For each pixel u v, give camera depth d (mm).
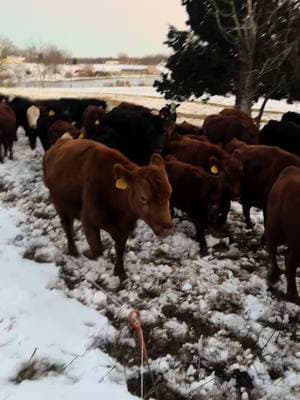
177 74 13570
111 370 2211
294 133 5980
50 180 3576
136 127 6359
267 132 6180
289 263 3125
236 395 2338
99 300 2973
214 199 4008
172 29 13578
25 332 2334
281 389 2387
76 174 3309
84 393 1951
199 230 4086
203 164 4945
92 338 2480
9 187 5992
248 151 4430
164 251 3982
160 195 2725
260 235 4531
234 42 11547
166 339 2697
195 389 2314
